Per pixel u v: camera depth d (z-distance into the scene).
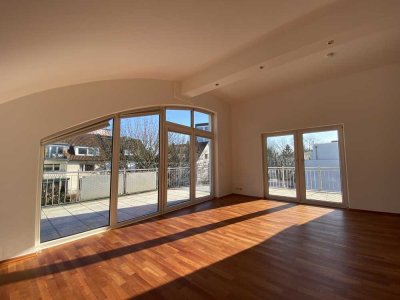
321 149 4.78
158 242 2.77
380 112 3.98
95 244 2.75
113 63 2.81
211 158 5.75
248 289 1.74
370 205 4.04
